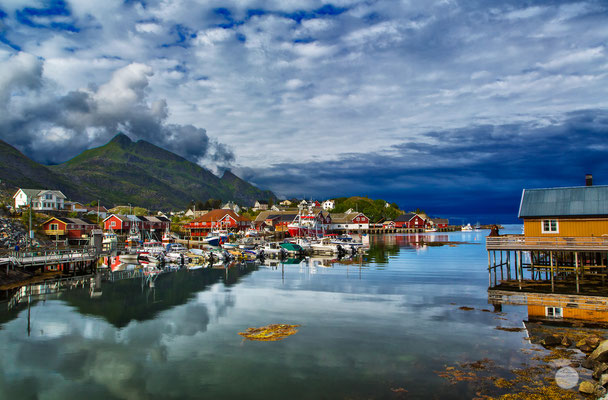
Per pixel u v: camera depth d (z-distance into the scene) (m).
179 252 70.62
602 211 34.47
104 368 19.78
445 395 16.41
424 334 24.31
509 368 18.83
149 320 28.41
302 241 87.31
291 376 18.56
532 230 36.91
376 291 38.41
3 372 19.39
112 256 73.44
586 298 31.59
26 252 52.00
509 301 32.50
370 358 20.56
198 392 17.14
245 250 78.50
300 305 32.62
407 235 162.25
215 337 24.33
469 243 110.56
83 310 31.64
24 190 119.75
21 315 30.11
